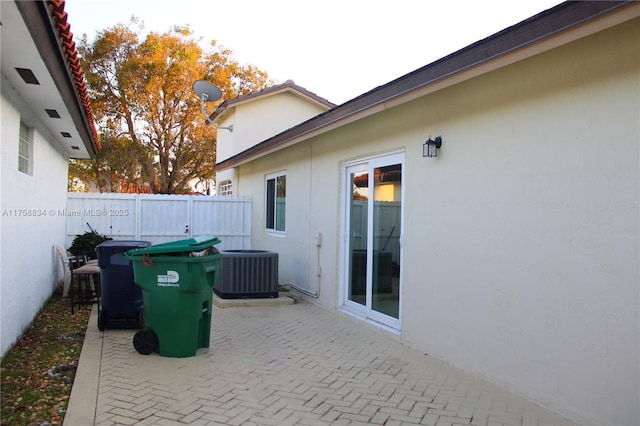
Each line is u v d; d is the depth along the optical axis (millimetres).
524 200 4145
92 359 4973
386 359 5199
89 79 24547
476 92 4723
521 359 4141
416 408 3908
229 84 27062
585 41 3639
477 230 4676
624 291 3340
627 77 3348
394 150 6145
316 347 5637
